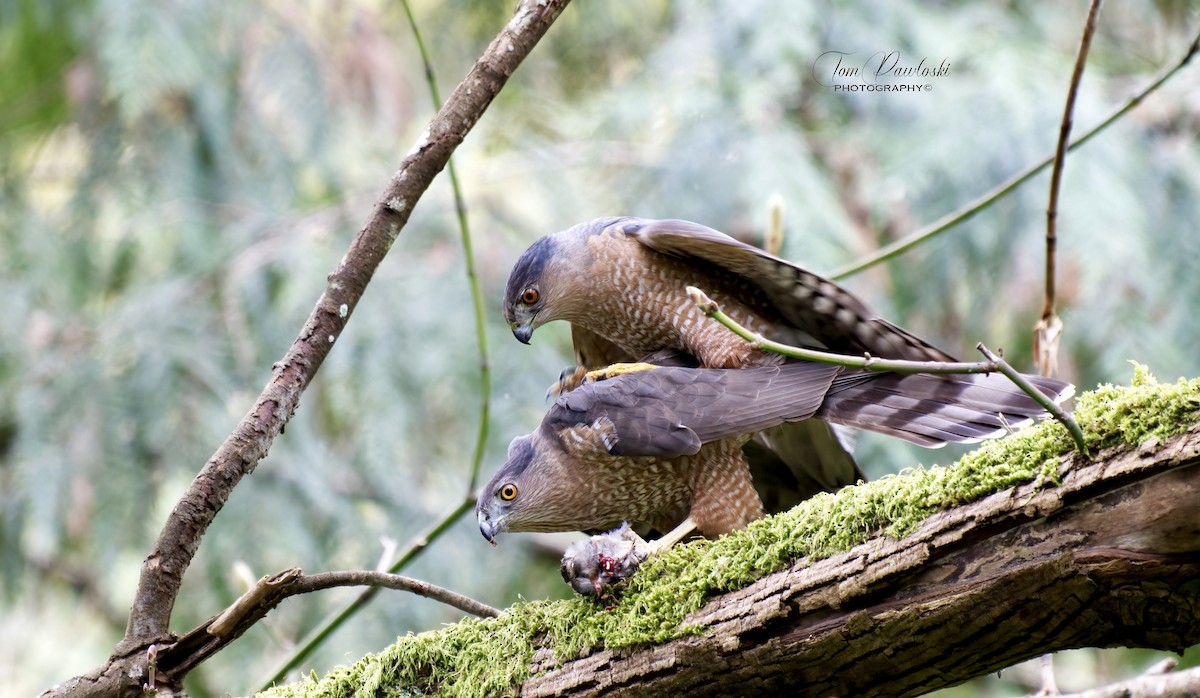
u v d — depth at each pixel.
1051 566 4.19
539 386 11.77
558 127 13.66
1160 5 12.66
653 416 6.15
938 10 13.19
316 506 11.39
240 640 10.73
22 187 13.07
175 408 11.55
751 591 4.81
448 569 11.20
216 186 12.91
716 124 12.02
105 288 12.88
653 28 14.42
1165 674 5.35
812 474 6.97
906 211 11.94
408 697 5.35
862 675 4.65
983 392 6.11
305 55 13.14
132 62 12.13
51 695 5.14
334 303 5.51
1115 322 10.80
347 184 13.18
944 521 4.41
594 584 5.12
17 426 11.84
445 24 14.08
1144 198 11.42
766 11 12.49
